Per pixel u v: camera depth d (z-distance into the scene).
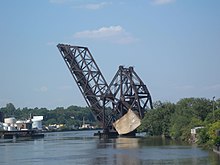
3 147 187.12
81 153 145.75
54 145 192.25
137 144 176.75
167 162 111.50
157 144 172.12
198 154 126.62
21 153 152.88
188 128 190.50
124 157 127.44
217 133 138.88
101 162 117.50
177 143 173.75
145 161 115.75
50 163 119.44
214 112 191.75
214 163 105.19
